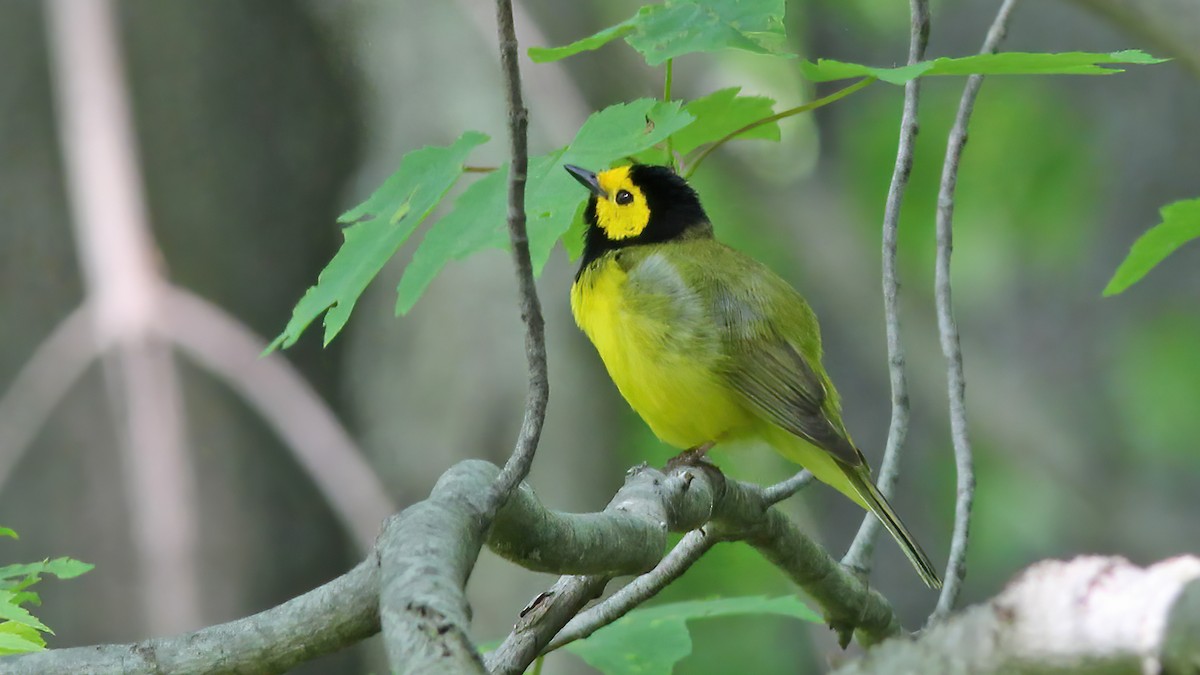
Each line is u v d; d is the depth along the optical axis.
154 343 12.28
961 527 6.71
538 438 4.43
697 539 6.44
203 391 13.85
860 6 17.95
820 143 18.41
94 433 13.84
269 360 12.51
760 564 15.54
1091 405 17.45
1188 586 2.49
